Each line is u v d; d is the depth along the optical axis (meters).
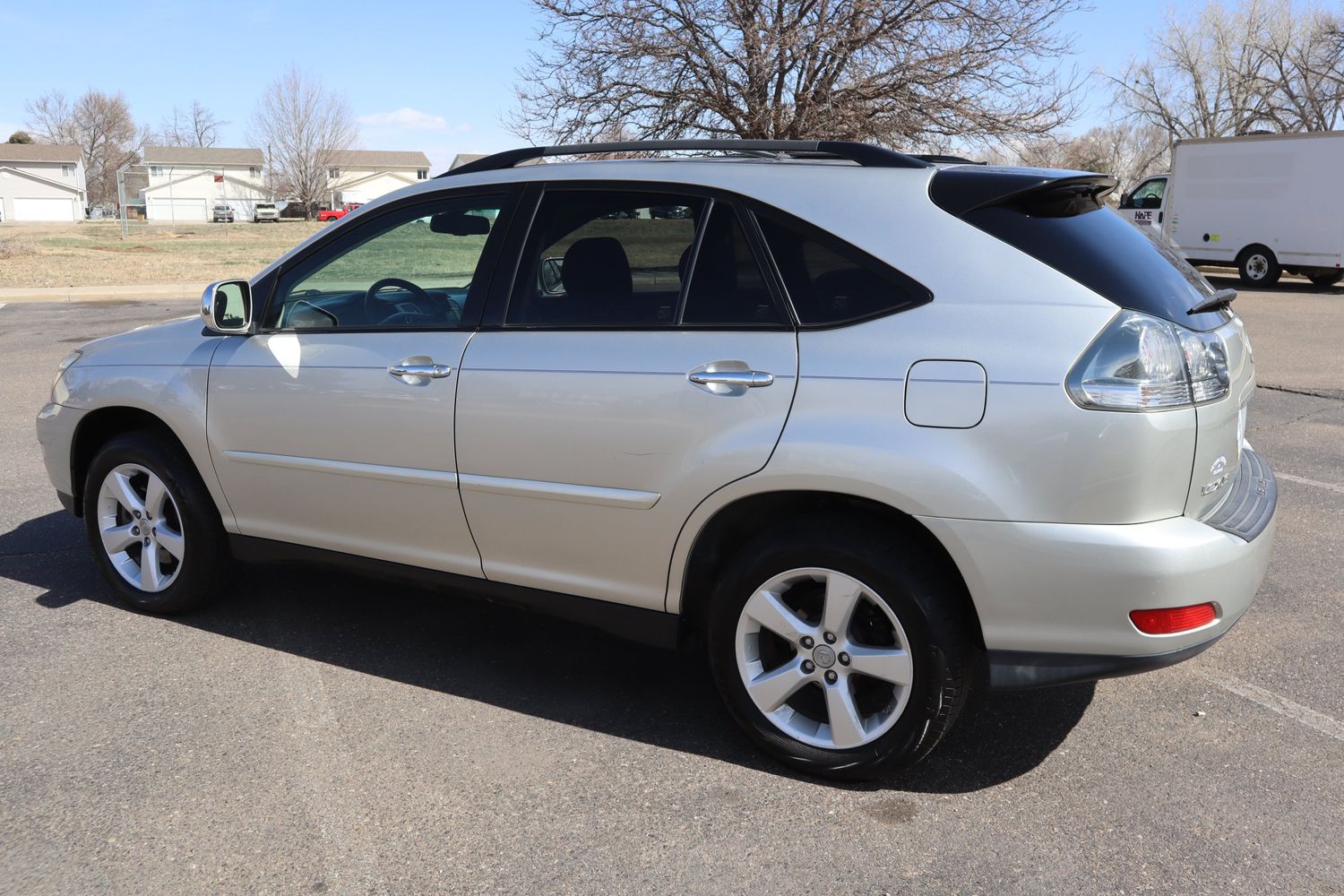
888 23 16.12
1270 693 3.56
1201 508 2.78
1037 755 3.16
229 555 4.18
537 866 2.62
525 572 3.40
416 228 3.65
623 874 2.59
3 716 3.36
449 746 3.21
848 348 2.82
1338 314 15.65
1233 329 3.08
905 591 2.78
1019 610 2.70
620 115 16.88
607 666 3.82
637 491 3.10
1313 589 4.50
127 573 4.27
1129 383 2.59
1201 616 2.68
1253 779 3.02
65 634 4.02
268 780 3.01
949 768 3.09
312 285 3.83
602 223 3.25
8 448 7.00
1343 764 3.09
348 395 3.58
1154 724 3.35
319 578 4.71
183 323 4.25
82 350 4.42
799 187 3.01
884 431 2.74
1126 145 58.38
